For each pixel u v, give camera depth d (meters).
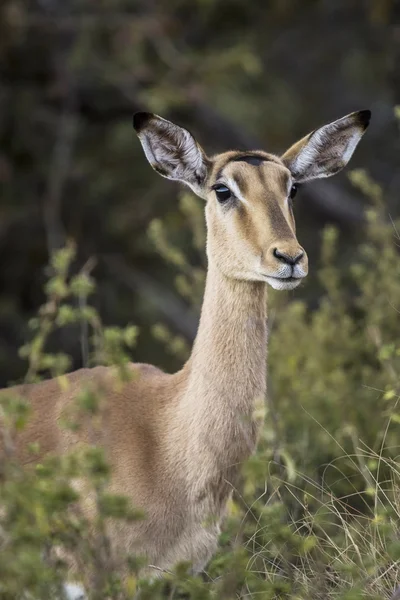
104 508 9.77
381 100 34.44
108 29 30.89
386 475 14.11
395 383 14.16
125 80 31.06
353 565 11.00
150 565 11.98
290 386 16.48
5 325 29.86
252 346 12.42
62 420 10.68
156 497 12.23
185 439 12.30
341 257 29.09
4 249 31.44
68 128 30.88
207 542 12.33
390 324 16.88
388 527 10.66
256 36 34.00
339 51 34.91
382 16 32.25
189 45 33.56
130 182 31.50
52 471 9.70
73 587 11.32
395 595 10.42
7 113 31.36
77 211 31.48
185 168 13.75
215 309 12.57
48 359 11.05
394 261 16.97
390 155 33.97
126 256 31.19
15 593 9.63
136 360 28.56
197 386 12.39
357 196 33.53
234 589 10.37
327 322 17.59
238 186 12.73
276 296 17.92
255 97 33.12
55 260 11.70
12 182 31.41
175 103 30.06
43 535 9.50
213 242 12.84
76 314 11.11
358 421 15.63
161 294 30.36
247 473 10.74
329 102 34.84
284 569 11.44
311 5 34.47
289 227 12.45
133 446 12.39
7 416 10.05
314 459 14.95
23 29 29.97
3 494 9.39
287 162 13.96
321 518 12.02
